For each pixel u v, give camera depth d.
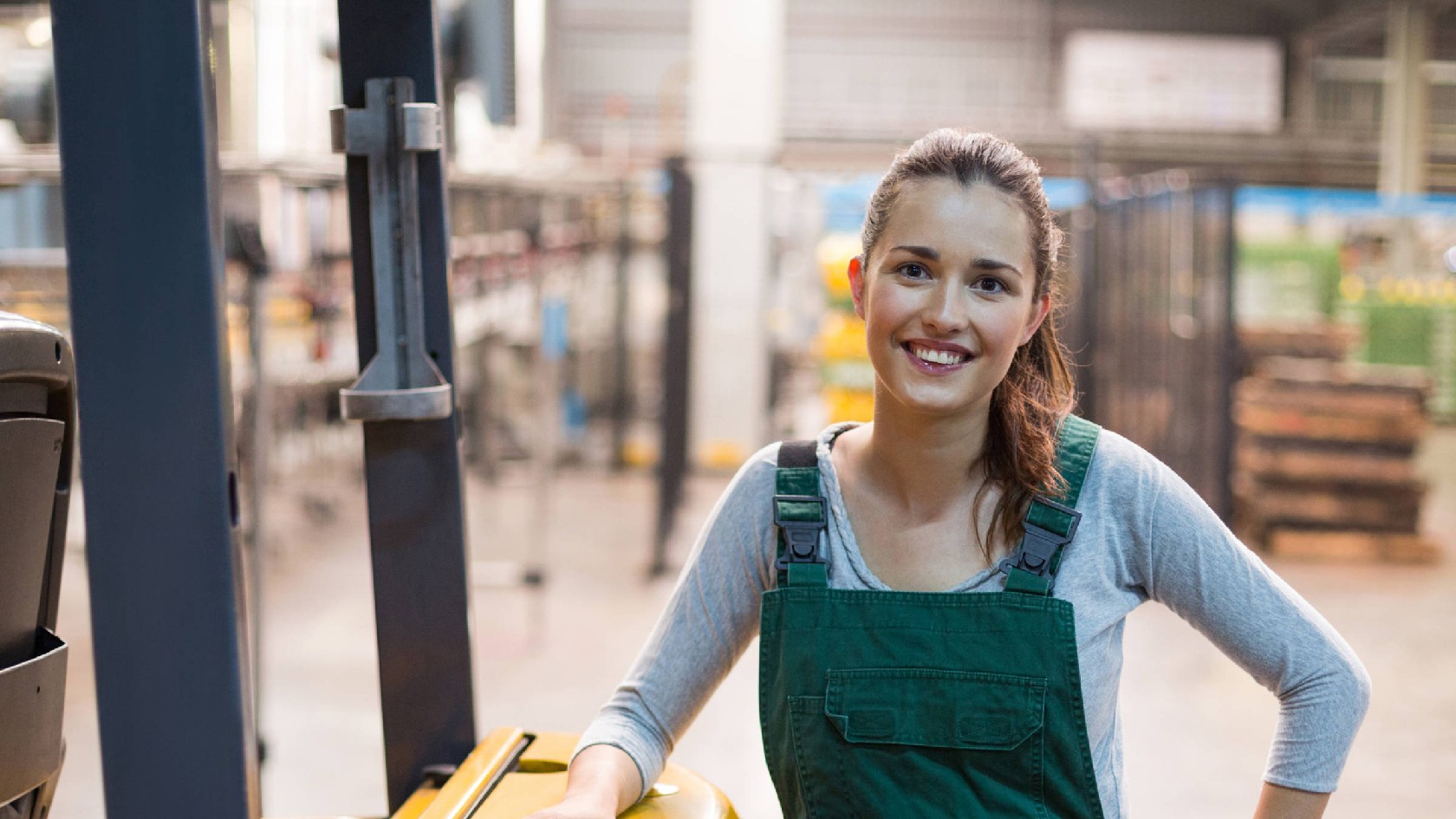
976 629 1.25
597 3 15.91
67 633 5.26
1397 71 14.84
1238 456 7.77
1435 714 4.82
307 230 4.29
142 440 0.94
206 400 0.94
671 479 6.98
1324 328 8.90
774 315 10.84
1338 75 17.16
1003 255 1.25
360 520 7.81
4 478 1.13
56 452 1.22
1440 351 13.02
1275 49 16.08
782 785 1.33
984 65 16.39
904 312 1.26
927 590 1.31
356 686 4.91
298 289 4.63
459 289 5.46
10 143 4.12
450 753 1.55
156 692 0.96
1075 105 15.96
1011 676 1.24
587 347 11.23
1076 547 1.28
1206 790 4.12
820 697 1.27
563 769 1.48
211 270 0.94
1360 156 15.52
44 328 1.18
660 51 15.92
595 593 6.43
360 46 1.44
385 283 1.45
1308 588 6.68
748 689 4.93
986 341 1.25
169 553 0.95
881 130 12.54
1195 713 4.80
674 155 7.04
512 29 4.02
